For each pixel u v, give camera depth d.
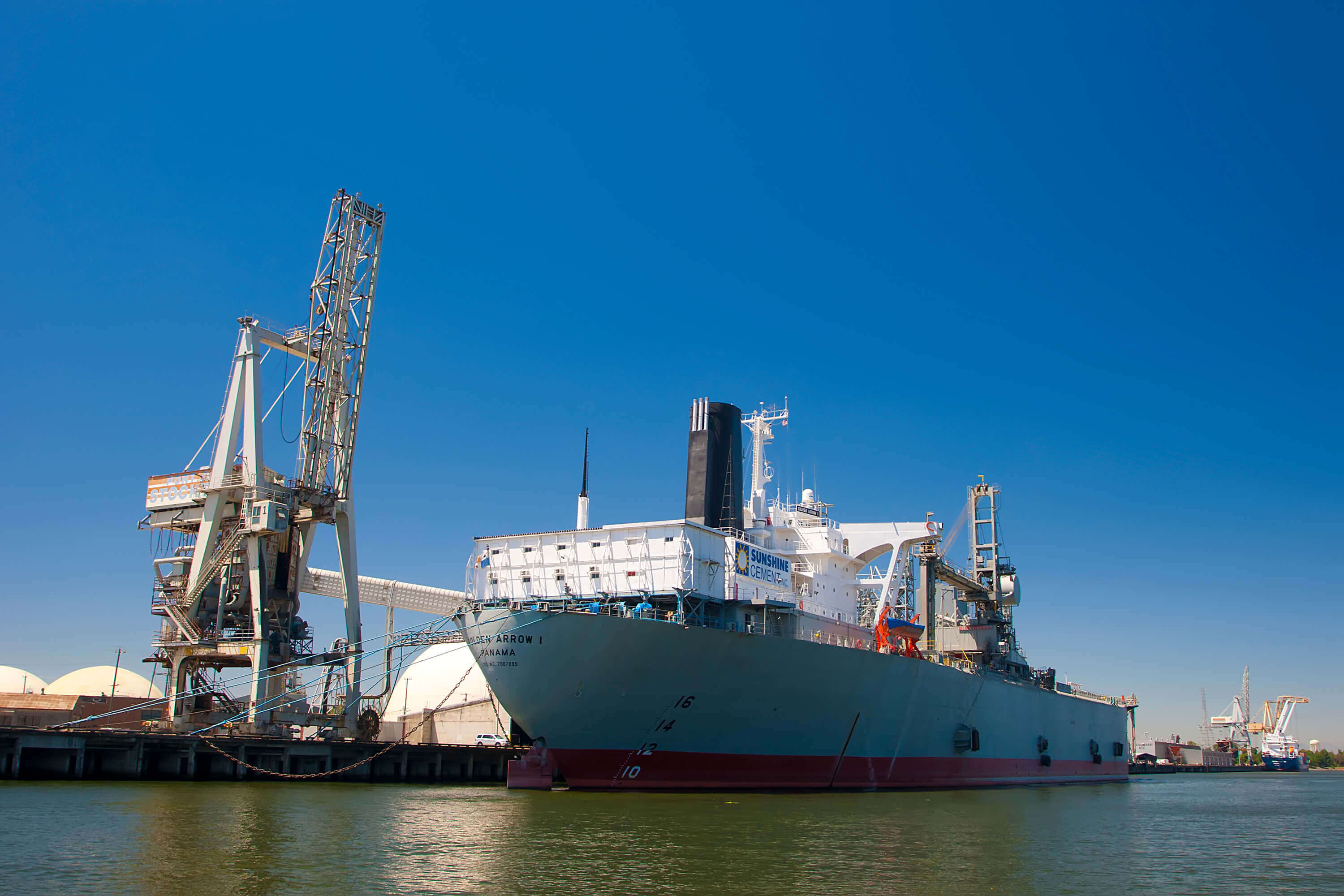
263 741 47.78
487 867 24.06
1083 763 72.00
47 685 80.75
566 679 36.78
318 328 59.88
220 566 54.25
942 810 40.09
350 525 59.56
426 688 72.38
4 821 29.69
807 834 30.48
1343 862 30.94
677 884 22.70
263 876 22.52
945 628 63.00
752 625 44.06
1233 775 151.62
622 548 42.22
